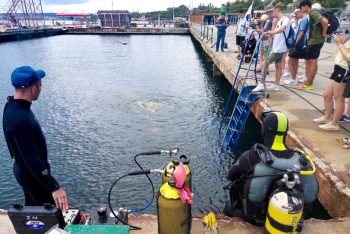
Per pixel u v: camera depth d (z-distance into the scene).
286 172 2.08
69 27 50.00
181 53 24.39
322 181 3.45
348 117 4.84
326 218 3.74
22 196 5.09
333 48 13.84
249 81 7.40
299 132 4.45
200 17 47.59
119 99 10.51
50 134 7.48
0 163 6.11
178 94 11.18
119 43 33.47
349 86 3.70
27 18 49.78
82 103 10.10
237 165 2.38
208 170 5.68
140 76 14.94
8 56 22.59
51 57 22.25
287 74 7.96
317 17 5.68
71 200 4.88
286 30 5.87
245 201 2.37
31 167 2.08
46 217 2.08
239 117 6.19
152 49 27.41
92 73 15.85
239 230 2.55
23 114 2.05
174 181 2.07
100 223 2.26
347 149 3.89
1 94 11.66
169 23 60.41
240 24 10.72
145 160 6.09
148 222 2.65
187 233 2.23
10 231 2.54
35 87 2.13
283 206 1.99
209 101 10.25
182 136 7.26
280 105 5.67
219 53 13.18
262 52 7.73
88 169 5.80
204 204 4.67
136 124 8.09
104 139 7.16
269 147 2.25
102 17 55.25
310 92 6.48
